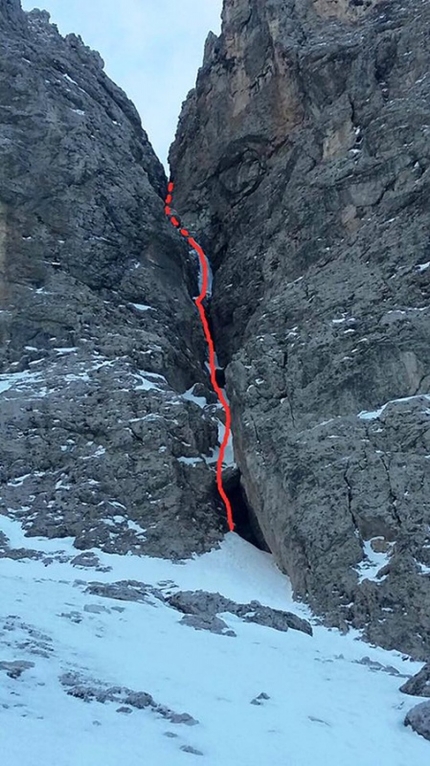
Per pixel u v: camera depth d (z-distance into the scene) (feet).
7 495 75.25
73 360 89.10
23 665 31.12
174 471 76.95
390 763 27.58
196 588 64.85
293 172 105.81
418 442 68.69
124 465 76.84
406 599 59.16
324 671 41.73
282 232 104.01
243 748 26.35
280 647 45.73
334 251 92.89
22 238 97.91
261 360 82.99
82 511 73.15
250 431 78.74
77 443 79.20
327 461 71.26
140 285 103.50
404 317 77.92
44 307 93.86
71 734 24.58
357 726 31.76
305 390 78.59
